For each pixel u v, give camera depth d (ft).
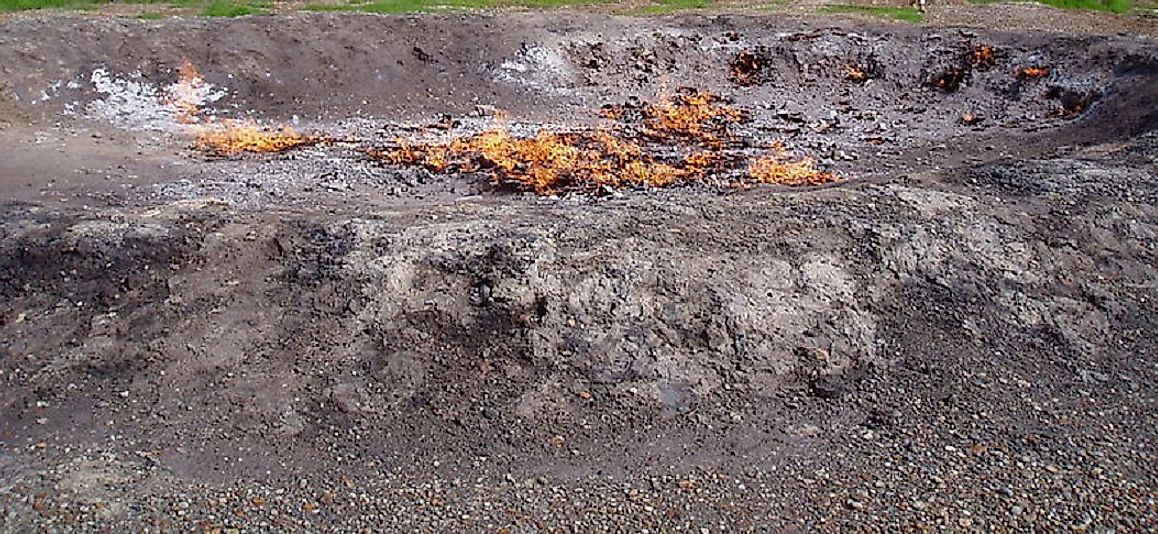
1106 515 14.21
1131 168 25.02
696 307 18.71
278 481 15.28
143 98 36.52
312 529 14.15
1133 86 35.65
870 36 43.19
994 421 16.57
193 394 17.34
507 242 20.18
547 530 14.07
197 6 49.70
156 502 14.70
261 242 21.04
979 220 21.74
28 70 35.50
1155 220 22.16
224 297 19.56
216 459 15.79
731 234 20.94
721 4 52.54
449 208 24.09
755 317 18.58
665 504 14.64
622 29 42.80
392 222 21.88
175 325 18.89
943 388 17.49
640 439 16.28
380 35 40.32
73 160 30.48
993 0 55.06
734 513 14.42
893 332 18.81
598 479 15.28
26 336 18.84
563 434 16.37
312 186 28.81
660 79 41.39
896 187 23.54
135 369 17.93
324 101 37.76
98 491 14.92
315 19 40.50
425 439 16.26
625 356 17.88
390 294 19.10
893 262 20.26
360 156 32.27
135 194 27.55
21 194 26.96
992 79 40.32
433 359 17.95
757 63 42.19
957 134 36.01
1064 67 39.06
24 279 20.36
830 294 19.36
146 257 20.74
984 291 19.80
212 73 37.63
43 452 15.92
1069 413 16.80
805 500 14.69
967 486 14.89
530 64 40.42
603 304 18.71
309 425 16.60
